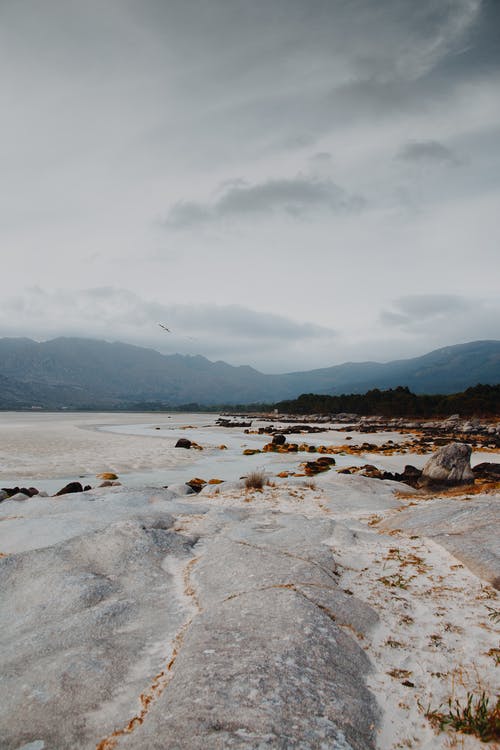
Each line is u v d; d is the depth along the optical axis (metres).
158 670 4.79
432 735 3.89
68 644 5.34
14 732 3.88
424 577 7.46
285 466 29.38
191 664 4.59
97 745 3.67
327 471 26.67
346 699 4.16
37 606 6.52
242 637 5.11
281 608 5.82
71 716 4.06
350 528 10.72
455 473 19.84
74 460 29.31
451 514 10.74
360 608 6.09
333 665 4.68
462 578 7.43
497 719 3.90
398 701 4.34
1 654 5.25
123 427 75.12
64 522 11.28
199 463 30.03
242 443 47.56
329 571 7.43
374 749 3.68
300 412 142.50
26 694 4.39
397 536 10.09
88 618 5.94
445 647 5.32
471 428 66.94
